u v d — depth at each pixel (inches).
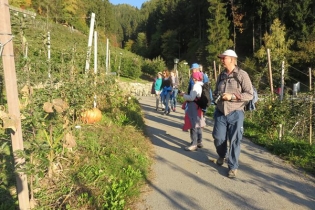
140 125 340.8
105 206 152.2
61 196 159.6
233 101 203.0
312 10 1726.1
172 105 511.2
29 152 133.9
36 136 163.2
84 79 279.7
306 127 353.4
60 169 187.8
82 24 1979.6
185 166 224.2
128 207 156.6
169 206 161.8
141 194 174.2
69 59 280.1
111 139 254.2
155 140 299.0
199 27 2564.0
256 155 258.5
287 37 1657.2
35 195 159.2
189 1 2871.6
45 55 213.3
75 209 148.7
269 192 182.9
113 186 170.1
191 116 260.2
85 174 184.1
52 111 143.6
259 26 1991.9
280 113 337.4
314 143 318.0
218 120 211.6
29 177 152.3
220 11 1967.3
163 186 187.3
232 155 203.0
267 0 1839.3
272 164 235.3
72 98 210.7
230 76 204.7
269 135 324.2
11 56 117.9
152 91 532.7
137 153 235.0
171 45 2822.3
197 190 182.9
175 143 290.0
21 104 143.4
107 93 371.6
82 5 2165.4
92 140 237.0
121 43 4106.8
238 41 2113.7
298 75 1465.3
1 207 145.2
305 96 355.3
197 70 261.1
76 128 219.1
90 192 163.9
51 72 208.8
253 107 207.6
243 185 192.2
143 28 4055.1
